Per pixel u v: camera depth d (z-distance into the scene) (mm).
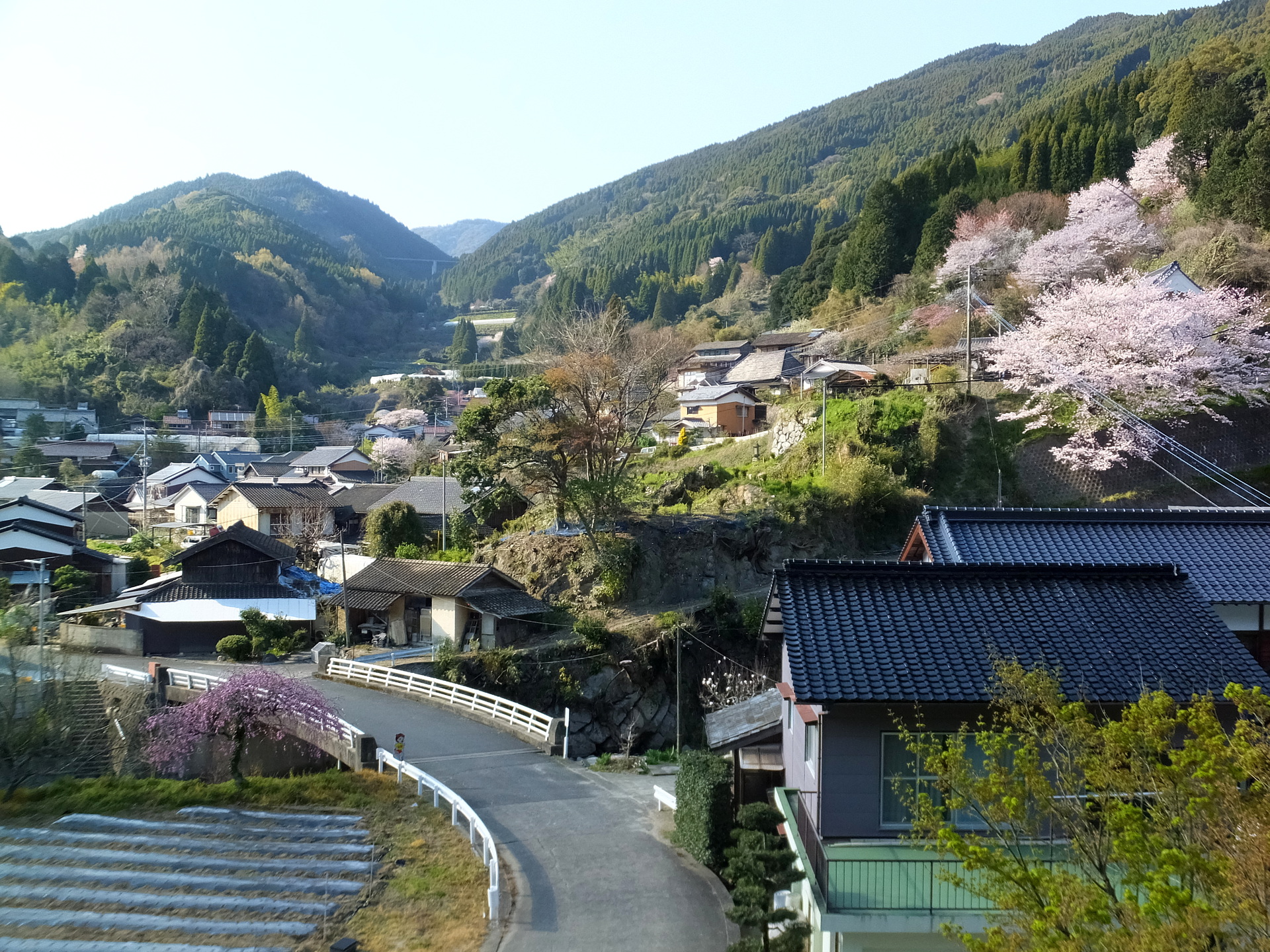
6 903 14227
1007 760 10672
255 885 14531
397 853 15508
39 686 24359
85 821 17203
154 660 31703
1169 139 49281
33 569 39188
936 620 11656
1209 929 5941
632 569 32125
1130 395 33906
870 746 10836
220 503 53469
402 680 26469
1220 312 34594
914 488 35156
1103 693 10555
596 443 35375
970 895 9609
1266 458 33500
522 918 12734
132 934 13242
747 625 29578
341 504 53656
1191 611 11953
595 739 27016
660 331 74812
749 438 45406
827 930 9484
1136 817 7188
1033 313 42031
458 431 34812
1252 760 6980
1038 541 16172
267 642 32188
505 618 29672
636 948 11828
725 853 11805
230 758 23547
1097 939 6395
